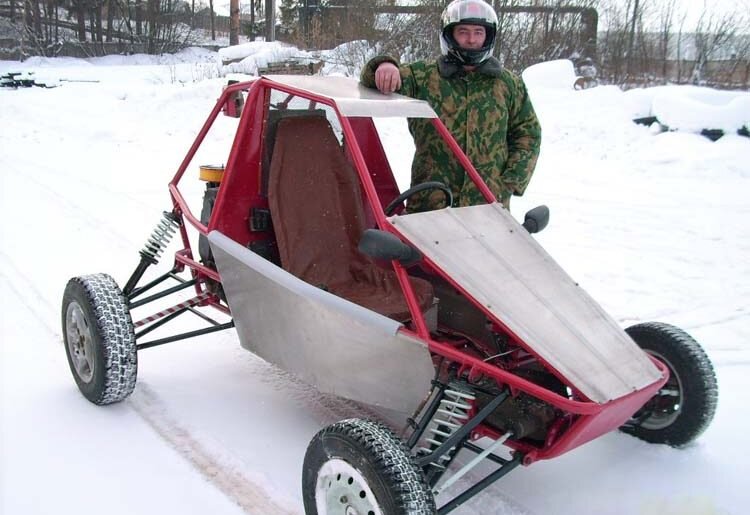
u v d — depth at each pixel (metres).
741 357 4.51
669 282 5.88
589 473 3.30
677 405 3.36
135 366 3.59
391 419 3.70
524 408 2.88
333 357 3.14
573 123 11.81
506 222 3.38
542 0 16.52
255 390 3.98
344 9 18.91
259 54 17.89
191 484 3.08
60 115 14.02
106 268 5.88
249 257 3.41
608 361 2.82
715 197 8.62
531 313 2.89
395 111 3.38
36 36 31.69
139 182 9.34
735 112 10.62
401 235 2.94
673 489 3.17
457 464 3.37
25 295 5.18
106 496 2.96
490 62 3.86
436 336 3.33
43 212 7.58
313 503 2.66
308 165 3.84
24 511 2.84
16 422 3.49
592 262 6.39
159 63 31.45
